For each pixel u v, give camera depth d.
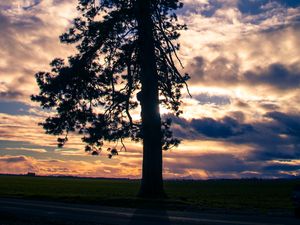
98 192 55.16
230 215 19.75
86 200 28.12
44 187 71.06
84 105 34.12
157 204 25.84
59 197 30.50
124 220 17.08
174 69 33.19
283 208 25.55
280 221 17.08
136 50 33.44
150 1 32.91
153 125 32.78
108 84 33.75
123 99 34.09
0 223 16.59
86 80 33.25
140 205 25.34
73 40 33.97
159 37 33.91
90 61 34.06
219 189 77.75
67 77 33.22
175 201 27.70
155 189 32.19
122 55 33.75
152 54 33.19
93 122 33.75
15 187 64.50
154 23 33.41
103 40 33.59
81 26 34.03
